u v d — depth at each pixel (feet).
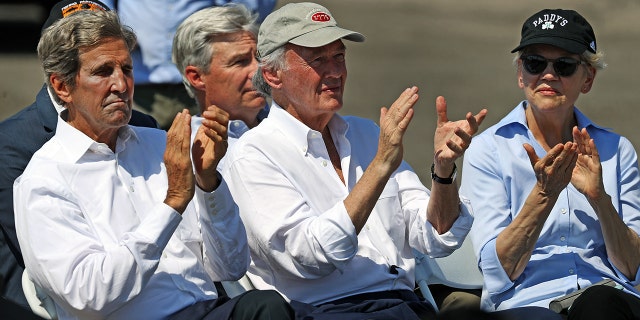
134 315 39.17
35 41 130.72
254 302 37.27
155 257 37.86
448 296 46.62
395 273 42.45
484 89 117.29
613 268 44.70
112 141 41.09
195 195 41.91
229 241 40.40
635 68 128.26
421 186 44.68
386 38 146.82
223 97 50.62
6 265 43.98
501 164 45.47
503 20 160.97
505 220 45.21
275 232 40.60
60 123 40.37
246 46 50.31
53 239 38.01
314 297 41.47
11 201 44.45
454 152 40.86
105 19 39.47
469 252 46.93
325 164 42.37
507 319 39.24
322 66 41.63
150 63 63.16
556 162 41.24
